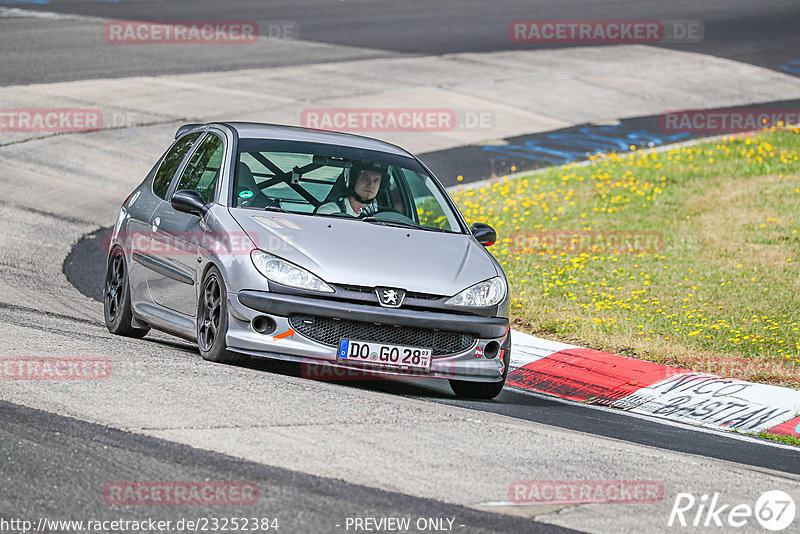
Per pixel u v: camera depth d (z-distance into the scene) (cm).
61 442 2023
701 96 10688
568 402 3247
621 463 2273
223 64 9919
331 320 2748
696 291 4669
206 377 2592
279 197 3053
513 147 8244
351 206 3125
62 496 1775
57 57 9375
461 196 6675
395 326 2777
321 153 3250
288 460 2027
